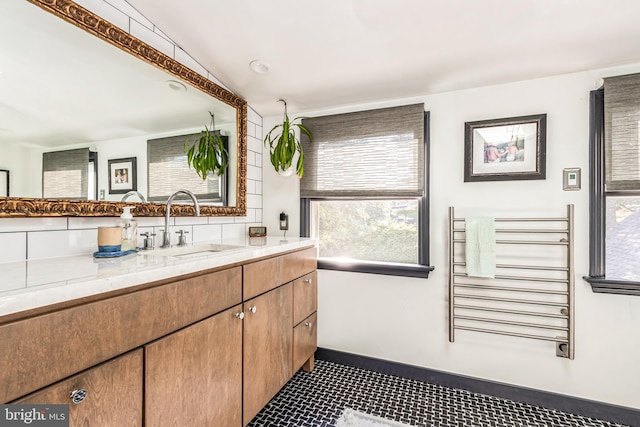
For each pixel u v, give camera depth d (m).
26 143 1.06
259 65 1.72
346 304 2.11
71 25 1.13
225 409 1.21
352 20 1.35
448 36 1.39
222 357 1.19
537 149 1.64
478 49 1.46
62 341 0.70
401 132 1.92
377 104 2.05
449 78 1.72
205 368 1.11
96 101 1.24
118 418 0.82
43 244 1.14
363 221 2.13
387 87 1.85
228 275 1.23
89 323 0.75
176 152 1.62
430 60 1.57
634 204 1.54
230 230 2.05
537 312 1.66
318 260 2.16
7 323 0.62
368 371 2.03
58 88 1.12
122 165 1.36
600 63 1.51
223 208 1.93
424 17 1.29
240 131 2.06
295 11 1.32
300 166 2.03
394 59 1.59
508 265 1.68
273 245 1.61
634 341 1.50
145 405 0.89
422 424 1.50
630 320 1.51
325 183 2.13
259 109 2.24
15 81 1.02
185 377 1.02
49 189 1.12
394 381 1.91
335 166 2.10
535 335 1.65
